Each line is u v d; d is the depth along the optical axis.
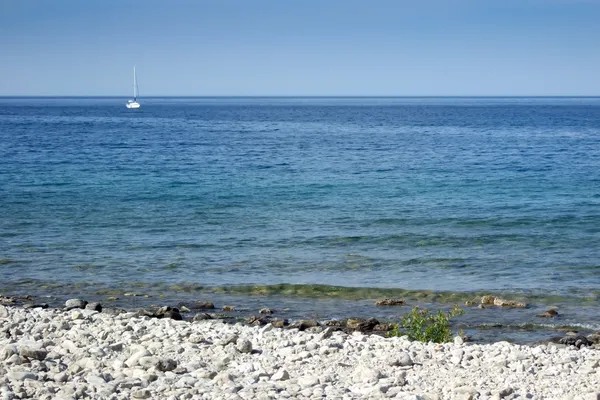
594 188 42.62
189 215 32.69
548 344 14.18
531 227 30.17
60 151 66.12
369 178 47.66
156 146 74.38
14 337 12.81
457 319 17.55
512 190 41.75
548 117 170.12
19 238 27.33
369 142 83.56
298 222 31.00
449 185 44.09
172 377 10.09
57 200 36.72
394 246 26.39
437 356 12.30
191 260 24.05
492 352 12.73
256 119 159.38
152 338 12.95
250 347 12.27
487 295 19.67
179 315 17.06
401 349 12.84
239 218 31.97
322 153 67.62
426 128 118.75
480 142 83.81
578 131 107.56
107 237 27.69
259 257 24.58
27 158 58.78
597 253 25.42
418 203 36.62
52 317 14.98
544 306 18.92
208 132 103.56
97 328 13.69
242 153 66.75
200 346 12.45
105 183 43.78
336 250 25.73
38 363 10.45
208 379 10.20
